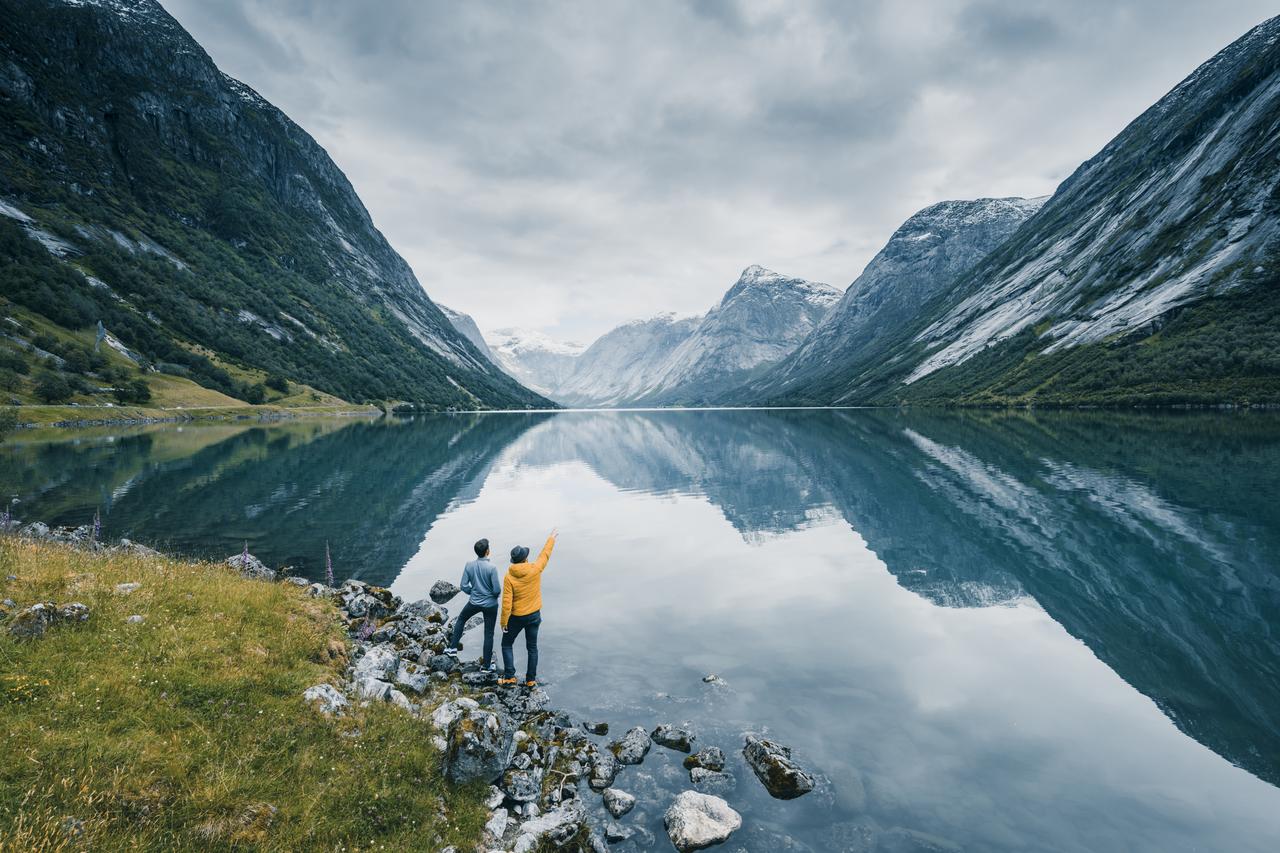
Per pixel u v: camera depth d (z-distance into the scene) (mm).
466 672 12914
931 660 13000
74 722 7285
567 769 9375
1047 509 28234
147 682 8453
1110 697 11203
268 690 9203
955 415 135000
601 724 10805
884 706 11062
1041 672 12336
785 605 16719
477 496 35344
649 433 101688
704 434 95625
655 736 10398
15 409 77125
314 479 40500
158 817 6293
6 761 6363
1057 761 9195
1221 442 53906
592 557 22031
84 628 9516
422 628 15273
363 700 10062
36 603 9789
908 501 31797
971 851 7301
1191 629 14250
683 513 30266
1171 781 8609
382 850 6840
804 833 7809
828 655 13414
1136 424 80438
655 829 8141
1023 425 88625
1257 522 24234
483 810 8016
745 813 8250
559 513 30297
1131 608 15758
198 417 117438
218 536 24328
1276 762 9023
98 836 5824
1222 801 8117
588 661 13305
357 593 17203
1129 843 7316
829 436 80688
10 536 16234
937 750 9594
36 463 45000
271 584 15320
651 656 13516
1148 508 27500
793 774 8781
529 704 11398
